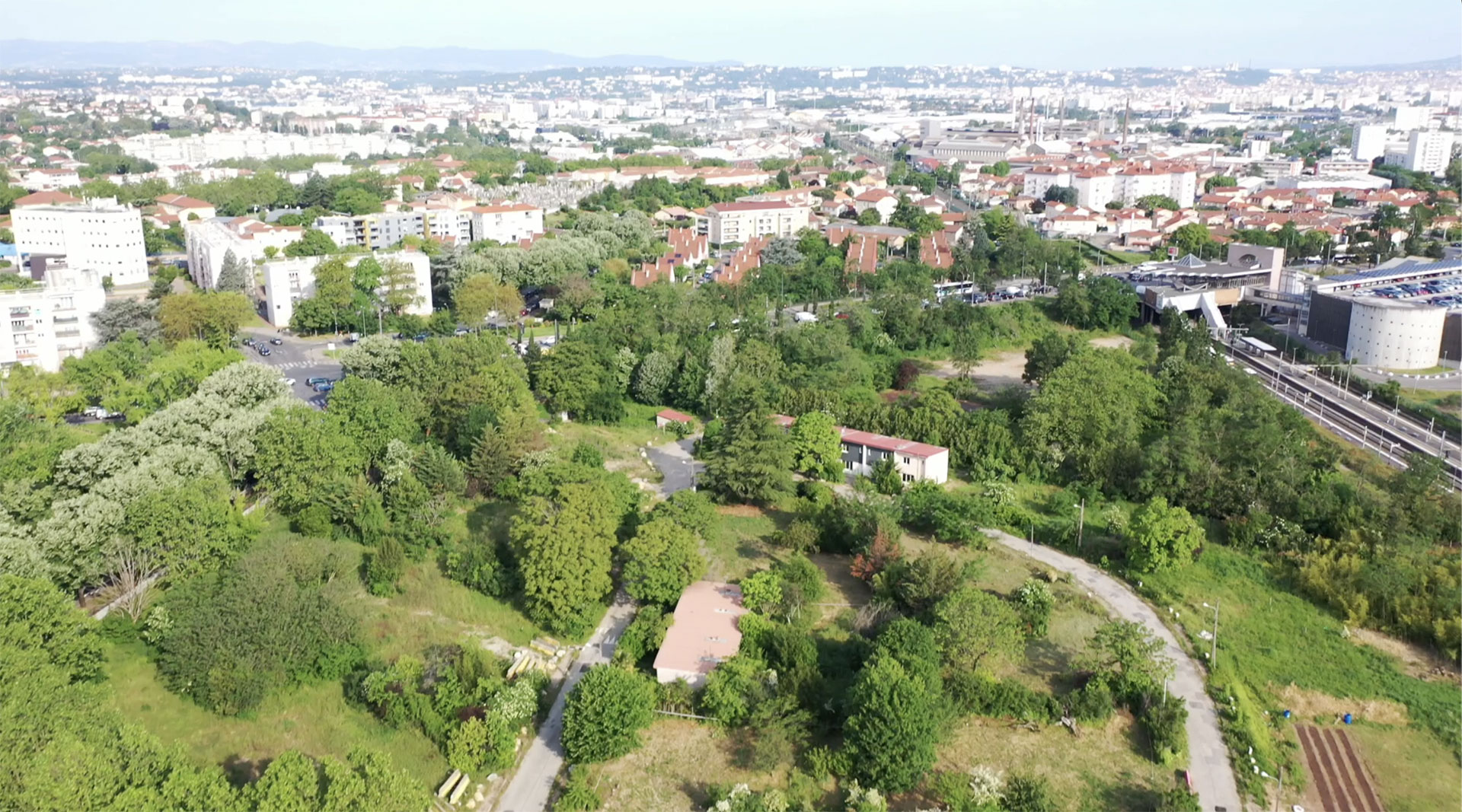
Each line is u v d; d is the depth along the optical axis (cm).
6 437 17575
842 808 10306
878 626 12925
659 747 11312
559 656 13025
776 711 11475
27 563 12519
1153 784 10662
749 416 17525
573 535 13775
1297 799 10519
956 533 15812
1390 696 12150
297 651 12450
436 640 13425
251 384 18638
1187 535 14938
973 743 11306
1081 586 14688
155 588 13875
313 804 9106
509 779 10875
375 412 18175
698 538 14950
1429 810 10356
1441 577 13788
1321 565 14475
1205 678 12444
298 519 15925
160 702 12006
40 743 9381
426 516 16025
